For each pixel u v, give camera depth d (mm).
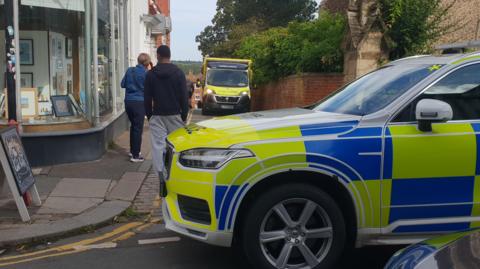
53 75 9023
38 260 5008
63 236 5668
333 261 4320
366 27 11492
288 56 18016
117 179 7836
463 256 2596
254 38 28328
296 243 4285
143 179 7914
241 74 24984
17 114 8141
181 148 4477
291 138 4223
